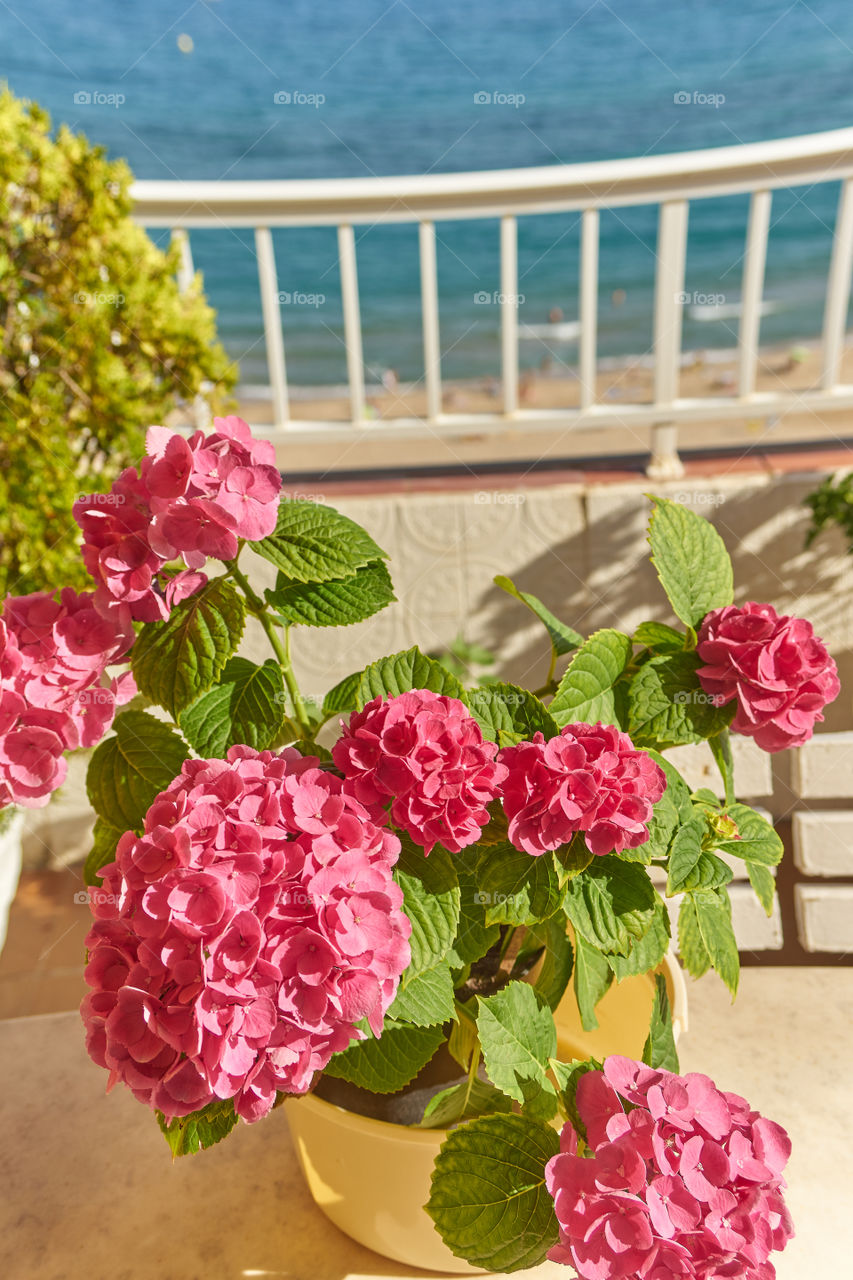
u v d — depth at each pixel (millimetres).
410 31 16156
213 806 481
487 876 555
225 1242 702
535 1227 505
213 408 2480
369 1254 688
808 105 15953
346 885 473
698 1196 447
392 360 12211
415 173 16750
